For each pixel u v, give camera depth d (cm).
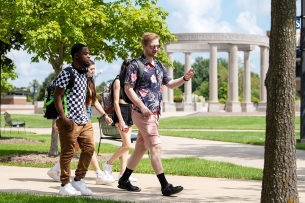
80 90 805
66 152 805
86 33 1441
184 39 6131
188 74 820
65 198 738
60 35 1266
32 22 1309
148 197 779
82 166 816
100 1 1452
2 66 2300
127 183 845
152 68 810
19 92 11569
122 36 1410
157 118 816
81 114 809
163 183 791
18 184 915
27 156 1429
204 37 6122
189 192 827
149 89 806
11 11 1429
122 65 845
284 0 580
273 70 586
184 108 6919
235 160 1384
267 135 595
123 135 930
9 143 2003
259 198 768
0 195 756
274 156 588
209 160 1338
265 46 6594
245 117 4569
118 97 902
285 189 586
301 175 1076
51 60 1473
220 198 767
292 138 587
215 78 6169
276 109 584
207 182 948
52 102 806
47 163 1294
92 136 826
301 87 2042
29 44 1278
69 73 789
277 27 583
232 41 6178
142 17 1375
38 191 835
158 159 796
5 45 2125
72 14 1304
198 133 2670
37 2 1330
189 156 1489
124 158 960
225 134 2561
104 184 930
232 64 6244
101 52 1523
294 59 586
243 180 983
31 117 5381
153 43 801
